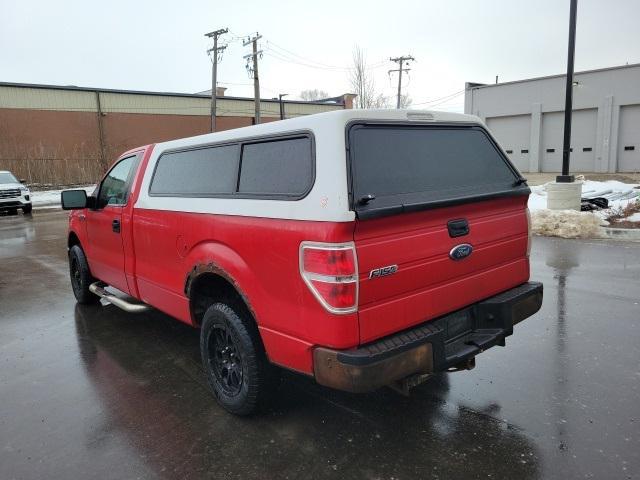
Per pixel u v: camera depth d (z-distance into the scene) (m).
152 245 4.29
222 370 3.61
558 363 4.16
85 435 3.35
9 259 9.96
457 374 4.02
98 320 5.83
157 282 4.31
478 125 3.68
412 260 2.87
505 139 38.81
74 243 6.46
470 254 3.24
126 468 2.98
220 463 2.99
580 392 3.67
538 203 13.90
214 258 3.41
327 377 2.72
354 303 2.62
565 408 3.45
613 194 14.79
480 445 3.06
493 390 3.74
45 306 6.46
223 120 47.44
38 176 36.25
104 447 3.20
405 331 2.92
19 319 5.96
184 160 4.00
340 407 3.58
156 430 3.39
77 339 5.22
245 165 3.30
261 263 3.03
